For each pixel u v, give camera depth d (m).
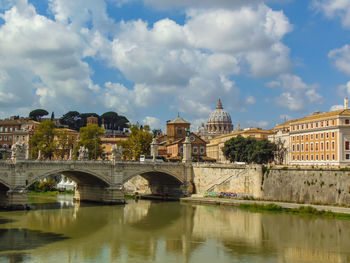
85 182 122.75
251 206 104.12
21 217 89.19
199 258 59.16
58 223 83.69
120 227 80.75
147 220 88.62
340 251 62.84
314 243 67.56
